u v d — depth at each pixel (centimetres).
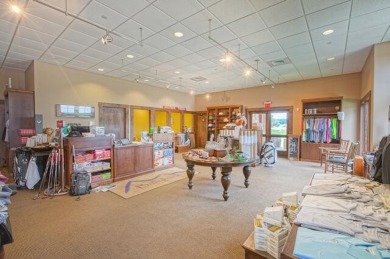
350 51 486
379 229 125
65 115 619
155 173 532
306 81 768
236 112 940
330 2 294
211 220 275
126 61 571
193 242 223
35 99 559
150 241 225
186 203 333
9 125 523
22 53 508
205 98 1104
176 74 710
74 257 197
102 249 210
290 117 805
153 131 721
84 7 309
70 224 261
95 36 413
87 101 676
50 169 396
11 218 277
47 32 394
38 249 208
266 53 502
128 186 420
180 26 369
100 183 423
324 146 677
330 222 129
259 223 171
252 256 162
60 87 611
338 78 700
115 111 767
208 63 587
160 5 304
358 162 376
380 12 319
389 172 225
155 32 393
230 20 347
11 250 206
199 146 1133
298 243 111
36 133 545
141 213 295
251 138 590
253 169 579
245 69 641
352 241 111
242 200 346
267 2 296
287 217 178
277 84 842
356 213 143
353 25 361
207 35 405
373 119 443
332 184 211
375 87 440
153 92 909
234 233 242
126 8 312
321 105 727
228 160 361
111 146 445
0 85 630
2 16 334
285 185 430
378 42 434
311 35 402
